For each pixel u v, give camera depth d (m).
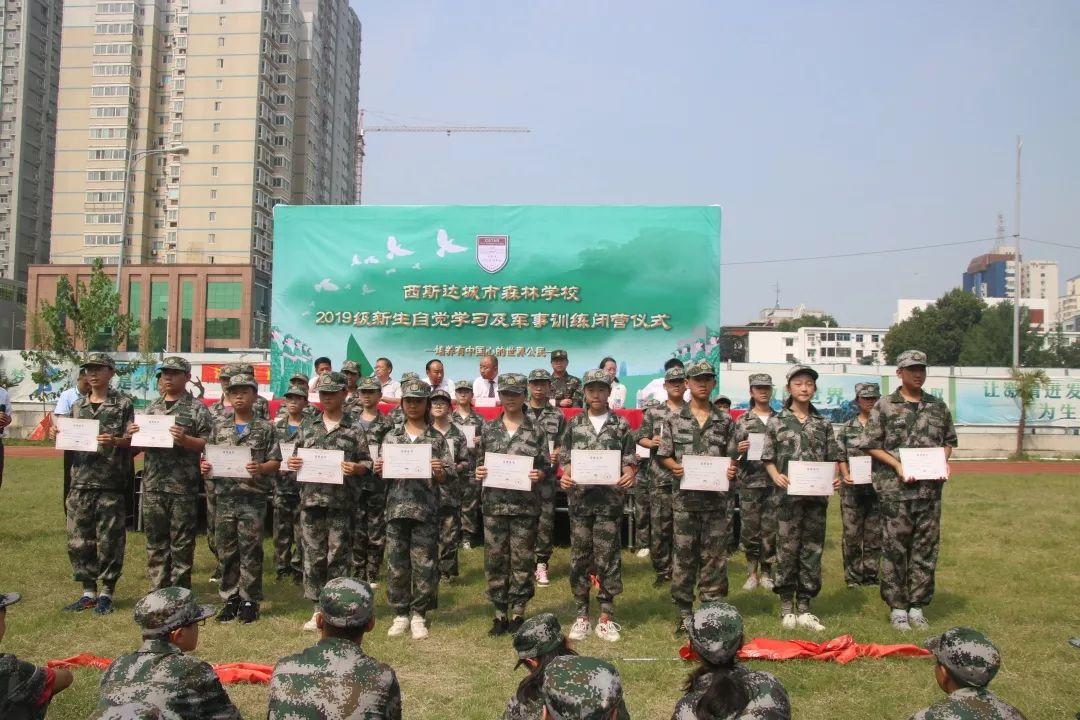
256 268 57.47
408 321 12.95
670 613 7.45
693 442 7.02
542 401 8.61
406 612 6.86
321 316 13.05
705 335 12.69
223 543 7.20
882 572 7.16
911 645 6.31
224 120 61.69
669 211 12.81
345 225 13.07
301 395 9.12
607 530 6.79
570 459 6.94
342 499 7.07
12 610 7.34
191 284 56.75
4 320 56.88
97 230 62.62
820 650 6.25
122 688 3.68
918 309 60.19
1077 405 28.45
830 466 6.82
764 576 8.69
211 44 62.03
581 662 3.14
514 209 12.94
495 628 6.82
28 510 12.24
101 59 62.84
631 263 12.79
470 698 5.38
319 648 3.69
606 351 12.76
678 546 6.84
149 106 63.16
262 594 7.34
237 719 4.00
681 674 5.82
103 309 30.14
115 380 28.44
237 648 6.44
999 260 116.88
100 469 7.36
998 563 9.43
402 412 7.93
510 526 6.89
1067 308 137.62
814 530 6.99
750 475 8.66
